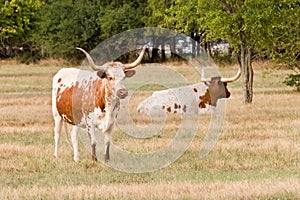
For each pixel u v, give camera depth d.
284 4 23.50
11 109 22.62
